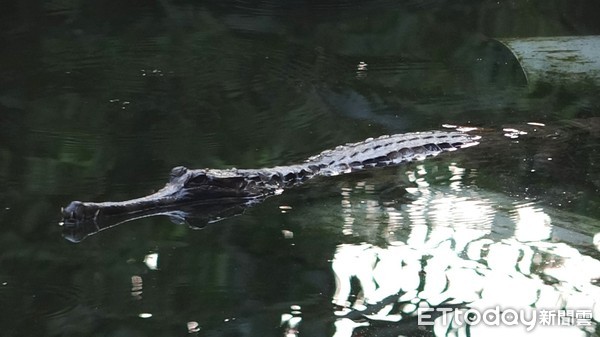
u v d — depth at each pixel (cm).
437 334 865
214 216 1168
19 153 1377
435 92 1705
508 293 945
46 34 1988
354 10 2177
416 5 2211
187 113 1589
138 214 1156
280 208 1198
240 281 981
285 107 1625
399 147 1379
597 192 1227
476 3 2233
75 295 943
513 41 1973
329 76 1788
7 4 2133
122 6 2169
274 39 1992
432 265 1015
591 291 948
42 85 1706
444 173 1306
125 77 1762
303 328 877
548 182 1266
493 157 1363
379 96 1683
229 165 1356
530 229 1111
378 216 1166
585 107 1608
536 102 1639
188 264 1020
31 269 998
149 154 1390
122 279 980
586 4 2222
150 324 884
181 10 2152
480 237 1092
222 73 1795
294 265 1023
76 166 1327
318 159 1351
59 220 1127
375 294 948
